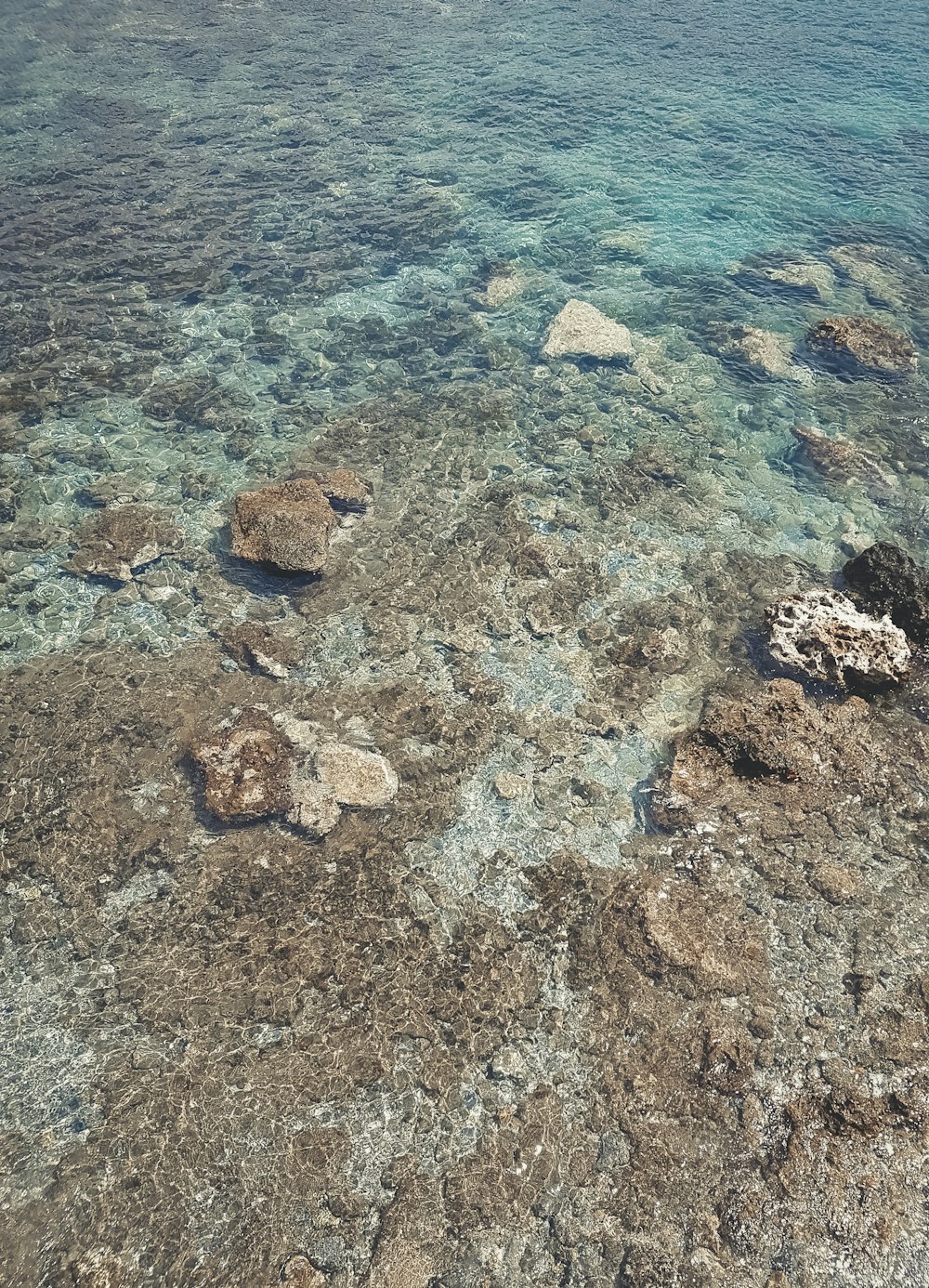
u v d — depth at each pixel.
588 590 15.85
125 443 18.31
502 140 29.12
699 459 18.52
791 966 11.44
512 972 11.35
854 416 19.50
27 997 11.11
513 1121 10.20
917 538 17.06
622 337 20.97
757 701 13.77
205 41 34.84
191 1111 10.23
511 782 13.20
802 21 37.09
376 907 11.89
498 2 38.75
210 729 13.70
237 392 19.69
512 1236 9.46
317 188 26.45
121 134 28.67
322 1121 10.18
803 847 12.54
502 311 22.27
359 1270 9.22
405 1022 10.90
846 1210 9.51
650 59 34.03
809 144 29.22
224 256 23.59
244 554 15.62
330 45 34.78
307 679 14.40
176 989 11.17
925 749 13.59
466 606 15.49
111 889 12.04
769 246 24.69
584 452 18.62
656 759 13.59
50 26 35.69
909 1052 10.66
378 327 21.64
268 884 12.09
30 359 20.16
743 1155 9.95
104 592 15.55
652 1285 9.10
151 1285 9.12
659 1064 10.62
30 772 13.16
